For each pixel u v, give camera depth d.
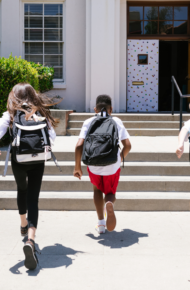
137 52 9.67
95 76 8.97
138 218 3.98
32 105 3.01
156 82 9.74
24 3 9.53
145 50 9.69
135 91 9.75
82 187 4.51
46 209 4.28
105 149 3.05
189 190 4.52
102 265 2.83
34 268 2.72
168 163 4.95
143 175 4.79
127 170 4.79
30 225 2.81
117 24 8.98
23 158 2.84
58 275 2.67
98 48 8.91
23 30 9.60
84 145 3.15
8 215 4.07
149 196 4.32
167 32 9.81
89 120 3.31
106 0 8.78
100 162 3.07
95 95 9.03
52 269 2.77
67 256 3.00
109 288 2.46
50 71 8.97
